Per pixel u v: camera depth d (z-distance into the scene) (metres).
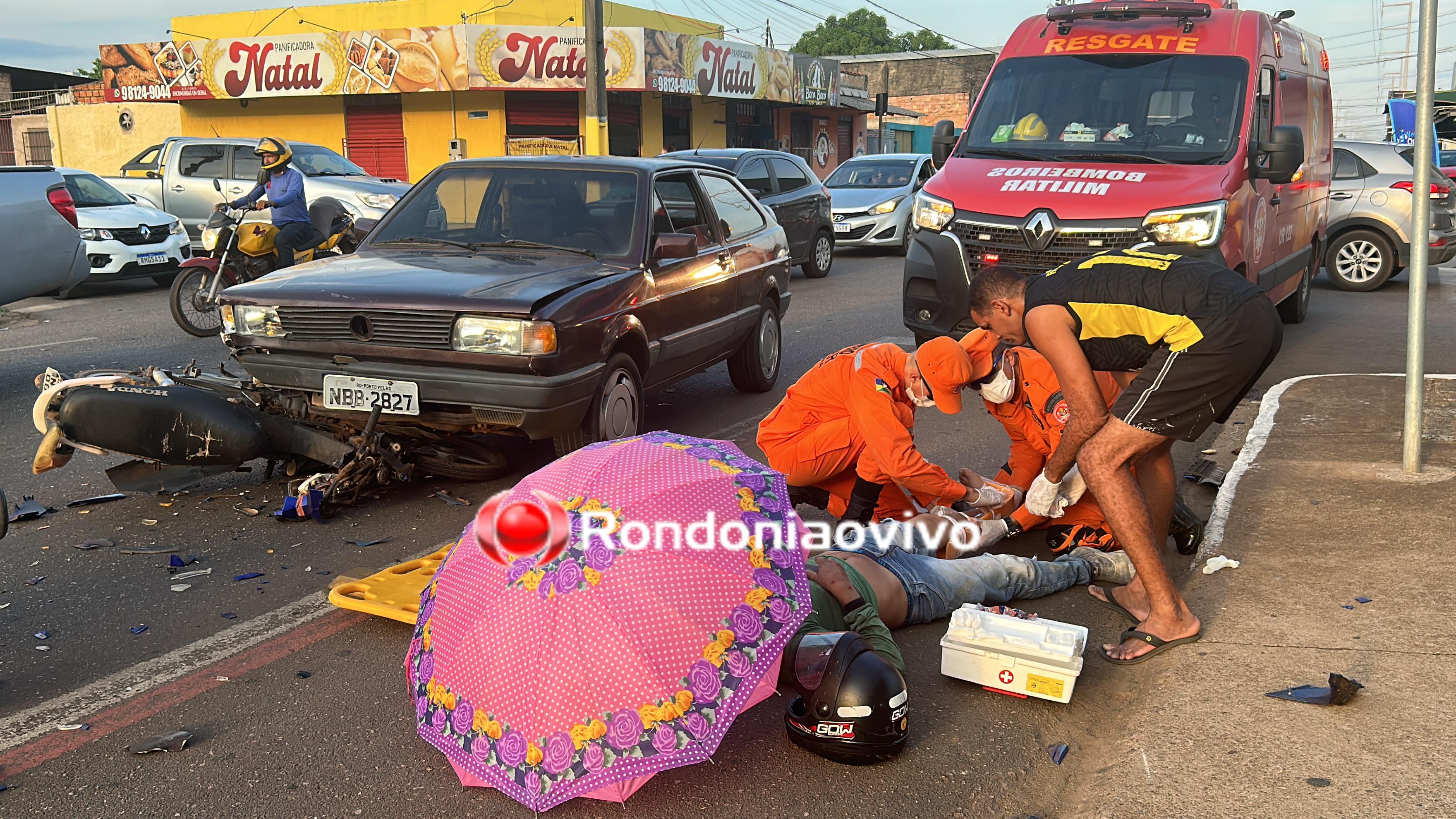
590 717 2.56
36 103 33.41
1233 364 3.25
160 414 4.76
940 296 7.26
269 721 3.22
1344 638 3.34
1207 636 3.44
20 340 10.16
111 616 3.96
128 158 30.08
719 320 6.85
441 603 2.90
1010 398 4.21
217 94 27.94
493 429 5.11
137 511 5.16
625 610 2.62
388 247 6.25
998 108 7.98
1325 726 2.86
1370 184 13.04
